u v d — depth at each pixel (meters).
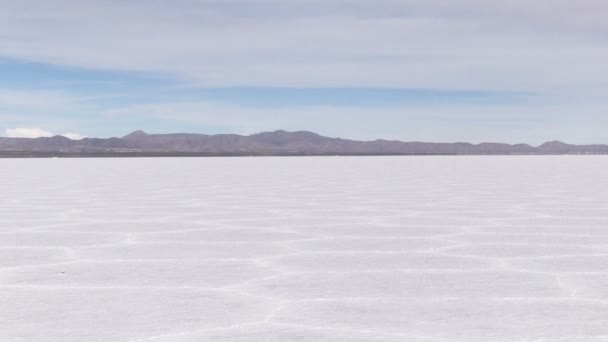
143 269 5.87
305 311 4.43
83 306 4.57
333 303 4.64
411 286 5.17
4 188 17.66
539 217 9.99
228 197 14.13
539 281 5.33
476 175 25.98
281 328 4.03
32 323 4.16
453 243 7.38
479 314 4.34
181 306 4.56
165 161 62.38
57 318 4.27
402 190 16.41
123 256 6.55
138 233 8.27
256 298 4.79
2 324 4.14
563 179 22.28
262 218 9.96
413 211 10.97
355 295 4.88
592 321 4.16
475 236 7.93
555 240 7.58
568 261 6.22
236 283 5.29
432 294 4.90
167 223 9.33
